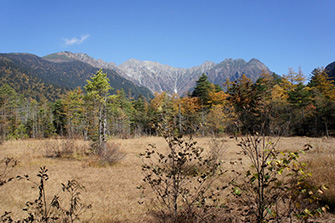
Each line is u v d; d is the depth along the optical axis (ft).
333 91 117.08
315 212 7.31
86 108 94.27
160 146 61.87
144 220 14.39
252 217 12.09
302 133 107.96
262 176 8.78
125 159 42.60
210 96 148.66
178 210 15.43
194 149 11.72
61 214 14.60
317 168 18.66
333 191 13.14
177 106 140.15
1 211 16.16
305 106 113.70
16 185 23.44
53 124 160.56
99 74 70.03
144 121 158.61
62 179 27.12
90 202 18.52
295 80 124.47
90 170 33.14
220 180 21.36
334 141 57.41
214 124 90.89
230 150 45.16
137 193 20.98
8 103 128.67
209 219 13.03
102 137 51.90
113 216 15.42
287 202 13.58
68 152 48.06
